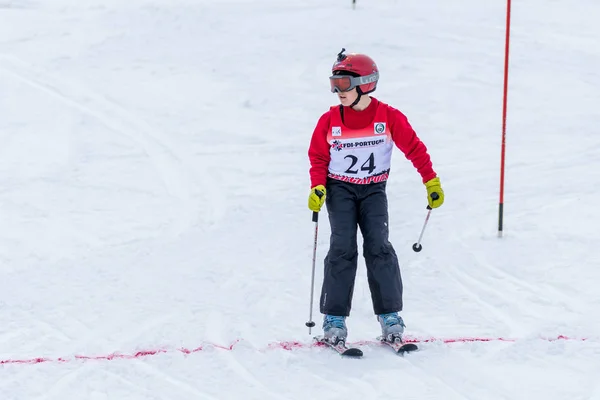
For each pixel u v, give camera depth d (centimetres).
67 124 2961
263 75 3484
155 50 3850
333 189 1238
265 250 1778
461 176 2342
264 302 1472
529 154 2539
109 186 2361
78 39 4034
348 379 1123
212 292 1527
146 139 2805
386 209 1247
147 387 1105
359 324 1352
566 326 1298
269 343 1266
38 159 2609
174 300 1484
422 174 1234
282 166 2517
